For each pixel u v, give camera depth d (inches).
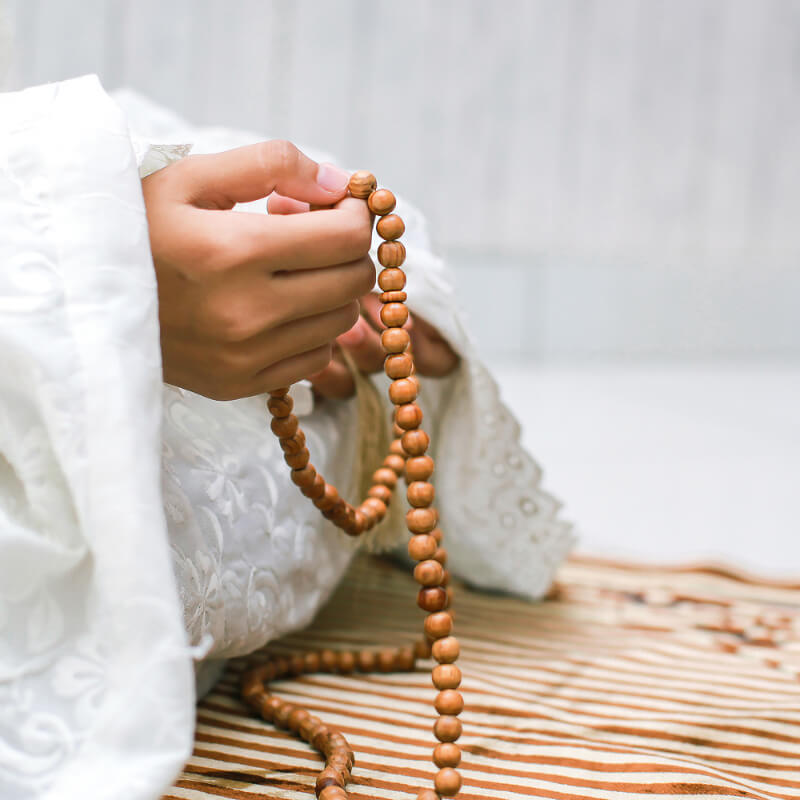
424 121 139.9
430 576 26.2
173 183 25.9
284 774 29.0
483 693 33.5
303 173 26.4
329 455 34.2
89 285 24.0
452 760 25.8
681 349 164.2
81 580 23.8
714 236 154.4
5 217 24.3
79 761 23.0
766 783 29.8
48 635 23.7
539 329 157.1
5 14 37.5
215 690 33.5
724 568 48.4
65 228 24.3
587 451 90.4
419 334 35.4
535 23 140.9
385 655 35.0
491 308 153.6
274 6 129.1
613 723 31.9
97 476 23.3
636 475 80.6
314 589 34.3
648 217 151.6
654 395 129.6
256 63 129.6
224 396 26.9
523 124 143.8
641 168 149.5
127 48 121.4
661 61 146.6
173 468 29.0
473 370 36.1
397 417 26.7
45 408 23.5
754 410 119.9
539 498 39.1
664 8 144.8
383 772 29.3
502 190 145.3
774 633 39.4
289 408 29.0
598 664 36.1
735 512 69.3
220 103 128.8
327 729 30.3
